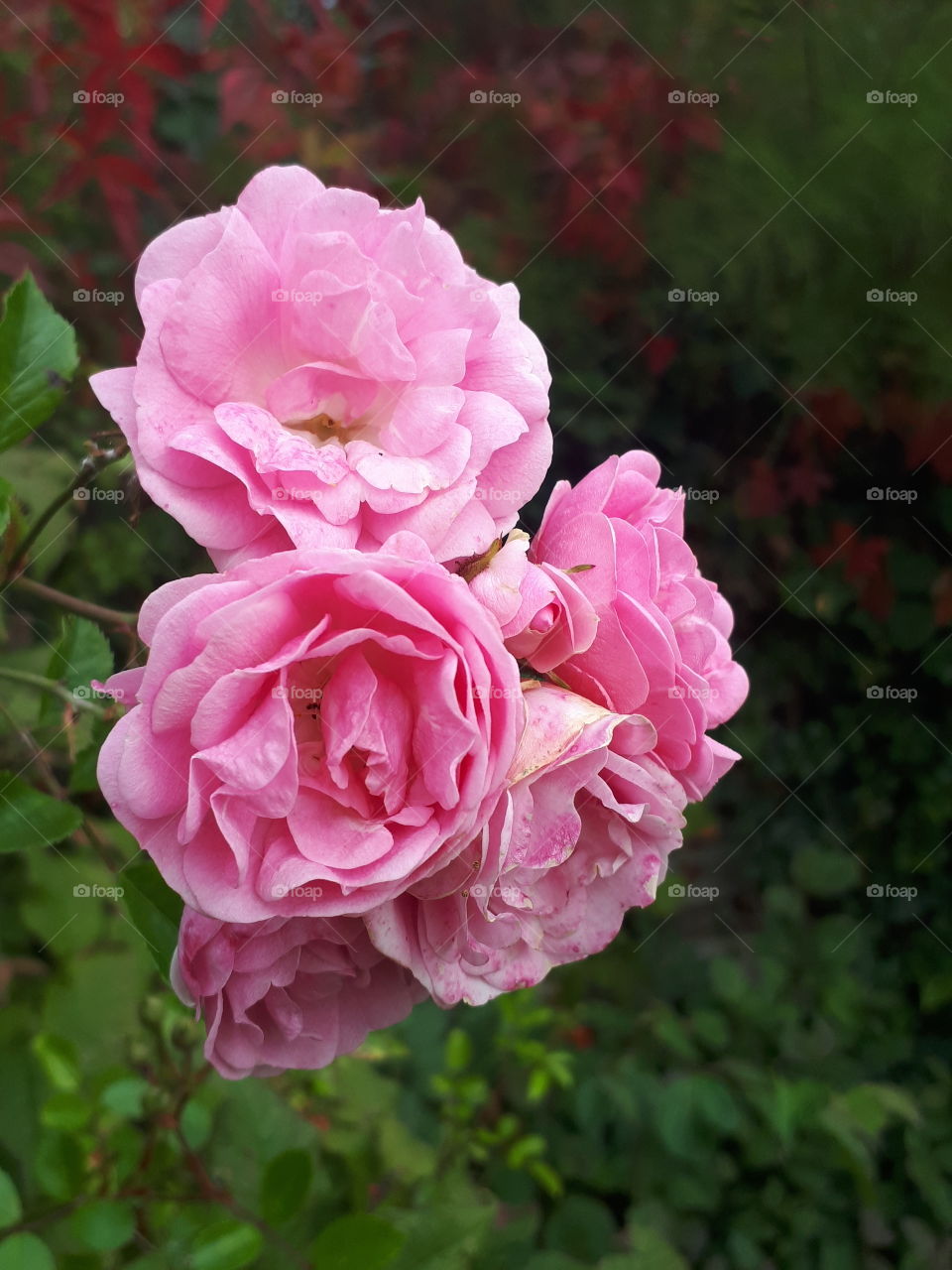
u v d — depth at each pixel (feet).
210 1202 0.75
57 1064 0.77
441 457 0.54
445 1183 1.21
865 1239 1.54
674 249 1.79
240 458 0.52
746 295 1.80
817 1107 1.46
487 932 0.57
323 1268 0.69
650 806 0.60
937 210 1.59
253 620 0.48
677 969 1.81
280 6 1.59
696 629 0.61
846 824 2.06
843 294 1.71
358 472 0.52
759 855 2.07
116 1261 0.70
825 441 1.91
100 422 1.42
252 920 0.50
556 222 1.81
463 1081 1.31
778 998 1.69
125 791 0.49
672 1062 1.60
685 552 0.63
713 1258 1.49
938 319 1.65
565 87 1.79
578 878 0.63
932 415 1.72
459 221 1.82
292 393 0.54
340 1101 1.19
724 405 1.96
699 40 1.73
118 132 1.40
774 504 1.92
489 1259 1.20
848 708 2.03
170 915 0.60
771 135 1.72
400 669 0.53
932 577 1.91
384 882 0.51
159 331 0.53
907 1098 1.54
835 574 1.96
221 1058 0.57
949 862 1.97
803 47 1.68
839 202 1.65
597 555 0.57
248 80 1.44
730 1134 1.52
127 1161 0.73
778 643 2.04
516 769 0.54
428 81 1.84
